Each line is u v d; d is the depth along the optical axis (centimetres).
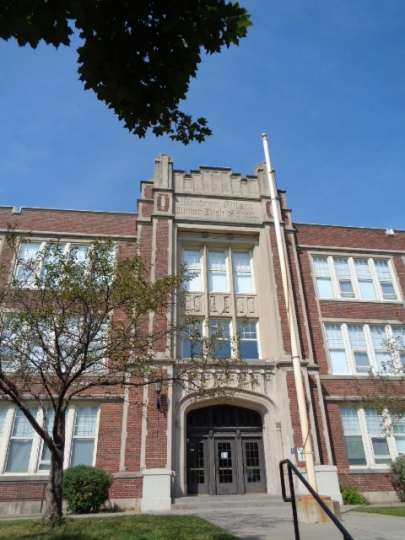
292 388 1730
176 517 1041
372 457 1788
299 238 2230
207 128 564
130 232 2120
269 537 764
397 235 2375
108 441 1619
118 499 1483
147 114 539
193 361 1241
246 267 2125
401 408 1622
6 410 1658
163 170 2172
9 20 438
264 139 1673
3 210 2084
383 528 867
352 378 1914
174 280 1197
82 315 1109
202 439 1758
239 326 1953
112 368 1111
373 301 2144
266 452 1703
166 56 496
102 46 485
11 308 1349
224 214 2141
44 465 1598
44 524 912
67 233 2055
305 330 1905
